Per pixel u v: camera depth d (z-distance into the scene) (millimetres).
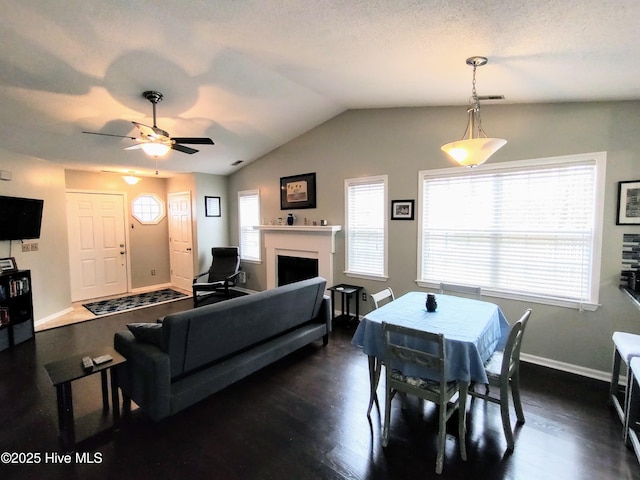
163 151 3184
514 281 3312
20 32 2350
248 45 2613
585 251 2918
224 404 2562
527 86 2570
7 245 4031
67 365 2244
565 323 3027
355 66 2691
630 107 2643
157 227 6859
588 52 1837
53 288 4816
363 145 4355
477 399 2627
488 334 2260
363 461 1956
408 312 2475
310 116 4527
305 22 2023
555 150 2969
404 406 2500
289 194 5355
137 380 2346
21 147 4074
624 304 2756
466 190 3557
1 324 3607
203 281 6309
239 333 2752
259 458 1984
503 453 2012
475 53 2082
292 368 3172
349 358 3398
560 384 2811
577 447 2053
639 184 2631
